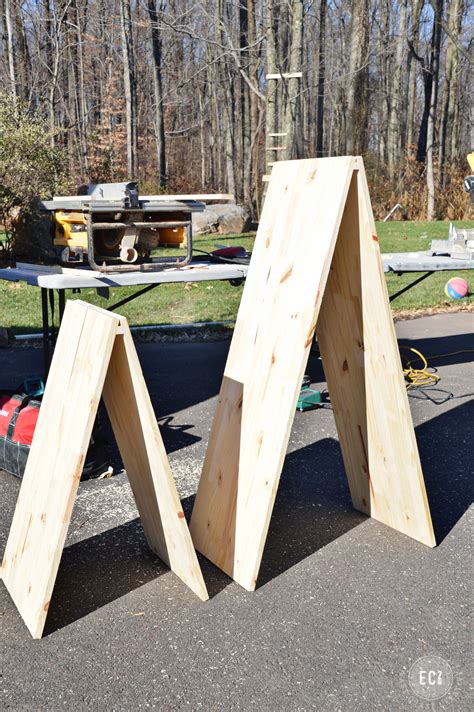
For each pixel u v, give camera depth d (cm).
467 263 521
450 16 2462
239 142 3291
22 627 257
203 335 768
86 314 274
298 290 278
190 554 273
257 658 237
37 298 956
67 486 247
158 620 260
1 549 313
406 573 291
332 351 330
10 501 360
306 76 3036
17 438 381
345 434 342
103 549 315
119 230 416
